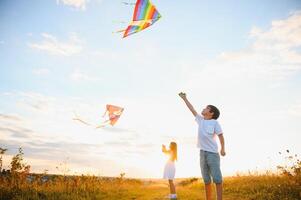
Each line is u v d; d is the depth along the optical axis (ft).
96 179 42.11
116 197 33.68
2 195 30.48
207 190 19.53
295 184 30.25
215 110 20.20
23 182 34.47
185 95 21.13
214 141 19.38
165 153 28.58
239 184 38.88
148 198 31.37
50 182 37.14
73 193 33.63
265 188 32.22
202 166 19.62
